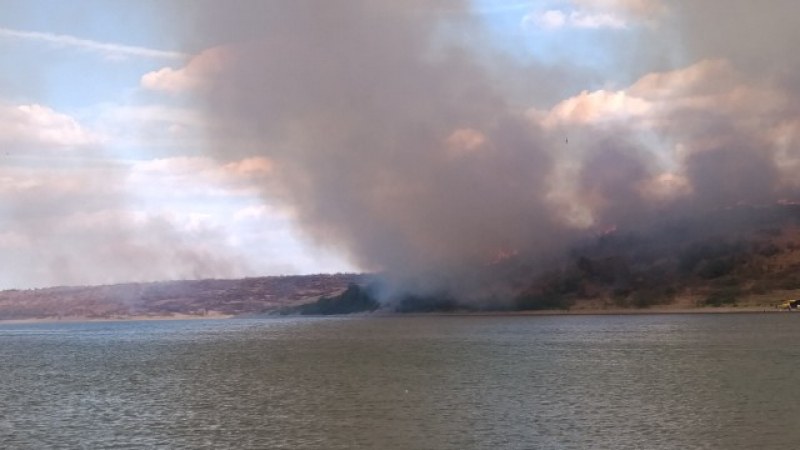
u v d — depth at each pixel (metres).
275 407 76.44
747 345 149.50
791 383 86.56
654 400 75.38
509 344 171.75
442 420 66.56
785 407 69.44
